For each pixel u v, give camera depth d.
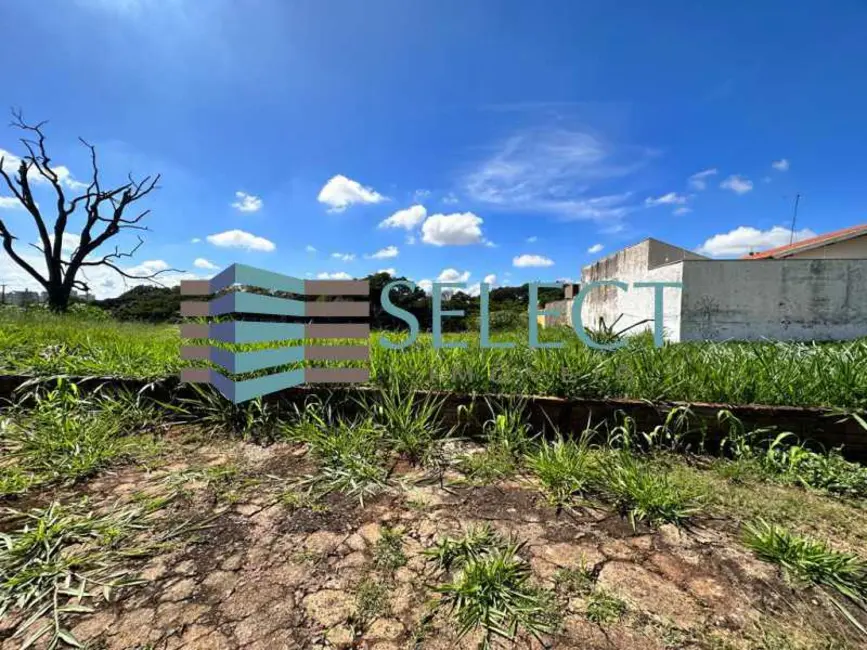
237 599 1.20
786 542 1.40
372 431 2.37
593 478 1.90
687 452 2.27
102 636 1.07
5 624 1.10
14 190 12.03
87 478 1.95
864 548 1.45
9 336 3.84
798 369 2.62
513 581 1.27
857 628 1.11
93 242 13.41
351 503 1.76
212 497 1.79
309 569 1.33
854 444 2.18
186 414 2.76
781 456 2.10
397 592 1.23
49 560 1.32
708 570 1.33
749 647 1.05
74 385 2.69
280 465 2.12
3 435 2.29
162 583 1.26
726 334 6.29
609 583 1.27
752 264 6.25
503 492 1.86
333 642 1.06
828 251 10.83
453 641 1.06
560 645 1.05
